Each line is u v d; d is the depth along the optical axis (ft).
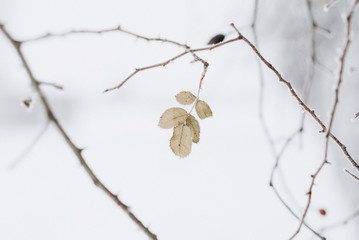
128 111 20.57
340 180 10.05
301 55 12.66
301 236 8.87
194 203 12.95
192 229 11.82
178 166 15.21
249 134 16.20
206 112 4.39
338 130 10.16
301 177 11.29
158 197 13.42
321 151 11.55
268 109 15.08
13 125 20.95
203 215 12.35
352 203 9.38
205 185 13.85
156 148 17.21
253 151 15.20
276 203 11.85
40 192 14.79
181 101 4.41
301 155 11.98
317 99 11.40
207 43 5.06
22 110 21.13
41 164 16.15
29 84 3.84
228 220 11.93
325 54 10.09
